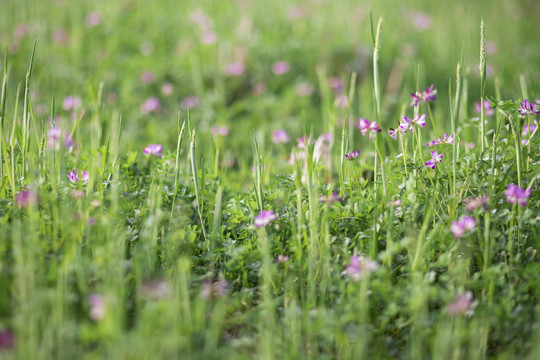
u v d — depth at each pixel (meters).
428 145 0.72
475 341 0.64
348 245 0.69
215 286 0.68
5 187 0.71
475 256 0.69
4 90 0.70
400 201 0.70
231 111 1.04
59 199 0.69
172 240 0.68
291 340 0.64
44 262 0.66
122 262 0.65
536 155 0.71
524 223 0.68
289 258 0.70
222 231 0.71
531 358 0.63
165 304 0.62
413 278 0.66
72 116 0.92
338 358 0.65
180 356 0.63
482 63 0.70
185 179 0.76
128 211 0.71
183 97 1.10
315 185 0.69
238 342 0.64
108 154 0.75
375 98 0.72
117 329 0.62
